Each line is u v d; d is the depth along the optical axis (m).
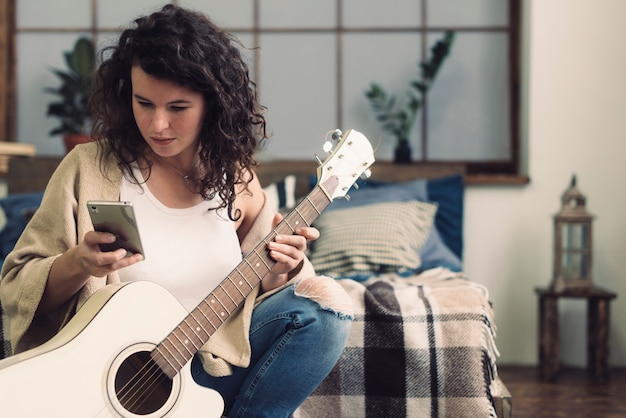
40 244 1.40
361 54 3.51
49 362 1.14
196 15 1.38
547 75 3.28
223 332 1.51
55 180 1.44
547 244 3.29
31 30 3.53
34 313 1.32
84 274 1.30
